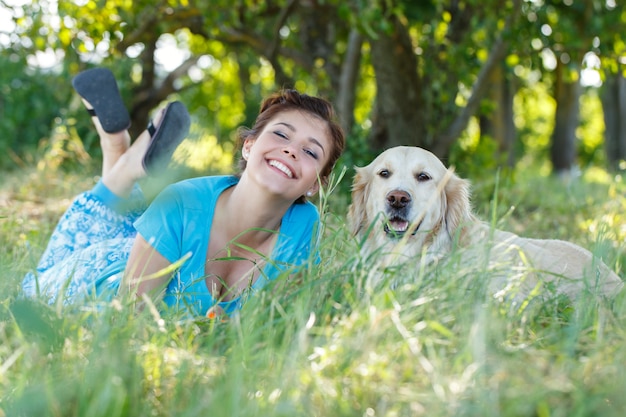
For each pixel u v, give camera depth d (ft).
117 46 30.19
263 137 10.69
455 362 6.99
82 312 8.79
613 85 60.80
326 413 6.57
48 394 6.37
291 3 31.12
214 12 28.99
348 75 30.40
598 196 24.41
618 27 29.76
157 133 13.15
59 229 13.48
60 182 25.32
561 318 9.75
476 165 32.45
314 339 8.05
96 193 13.61
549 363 7.19
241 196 10.87
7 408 6.51
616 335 8.07
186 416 6.41
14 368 7.28
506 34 26.55
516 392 6.47
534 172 48.62
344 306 8.75
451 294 8.56
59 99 37.88
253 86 49.70
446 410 6.38
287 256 11.18
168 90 41.16
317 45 34.65
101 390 6.42
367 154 27.09
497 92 41.11
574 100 53.98
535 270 9.49
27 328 7.59
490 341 7.63
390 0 24.66
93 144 33.71
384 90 27.84
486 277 8.93
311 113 10.93
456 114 30.60
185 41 45.83
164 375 7.22
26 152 36.06
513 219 20.62
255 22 34.68
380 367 6.95
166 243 10.67
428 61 29.09
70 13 25.58
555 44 29.86
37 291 9.11
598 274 10.91
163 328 8.04
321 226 10.36
